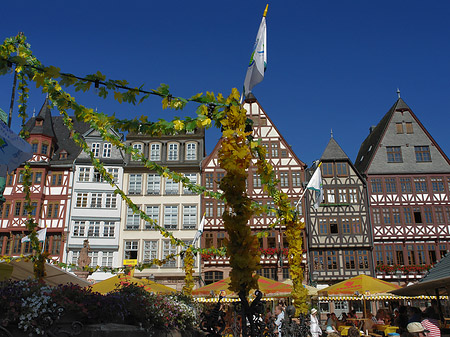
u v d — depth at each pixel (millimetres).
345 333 15742
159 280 30594
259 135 33469
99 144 33906
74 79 5086
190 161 33875
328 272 30281
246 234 4730
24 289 5016
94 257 30984
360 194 31875
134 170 33406
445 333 11125
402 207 31578
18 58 4941
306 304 9297
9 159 5695
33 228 8836
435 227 30984
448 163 32594
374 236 30969
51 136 33281
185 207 32438
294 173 32500
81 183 32469
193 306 10281
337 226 31203
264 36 5172
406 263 30453
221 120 5148
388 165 32719
